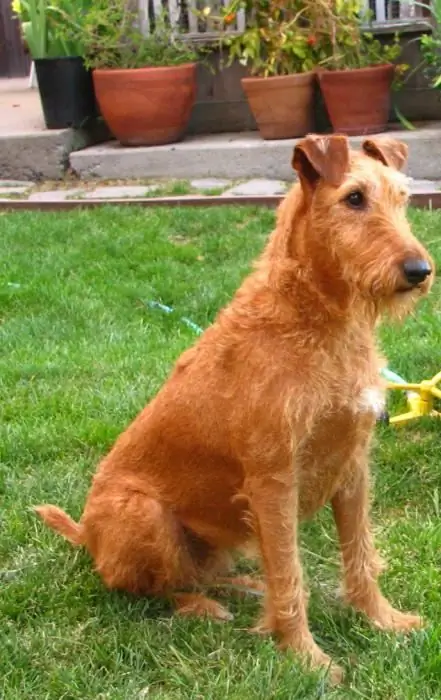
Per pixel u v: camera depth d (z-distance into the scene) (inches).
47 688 91.5
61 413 151.7
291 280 88.1
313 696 86.9
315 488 94.5
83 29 307.6
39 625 102.0
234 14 296.5
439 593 102.7
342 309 86.9
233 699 86.6
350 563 99.5
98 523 102.6
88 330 188.2
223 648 95.3
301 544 115.5
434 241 218.4
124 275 219.0
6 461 137.6
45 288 209.0
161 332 186.4
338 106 285.7
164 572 101.3
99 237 245.9
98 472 107.0
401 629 97.4
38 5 312.8
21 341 183.9
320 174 86.2
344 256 85.5
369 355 91.0
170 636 98.2
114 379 161.5
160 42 311.1
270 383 87.8
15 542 117.7
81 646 98.2
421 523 116.3
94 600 106.0
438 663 89.0
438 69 289.4
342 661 94.2
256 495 91.2
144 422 101.7
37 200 286.4
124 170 307.9
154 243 238.4
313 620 100.5
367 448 96.9
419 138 279.0
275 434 88.0
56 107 317.7
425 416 140.2
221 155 297.9
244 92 315.0
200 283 208.4
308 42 289.1
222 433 93.6
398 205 88.0
